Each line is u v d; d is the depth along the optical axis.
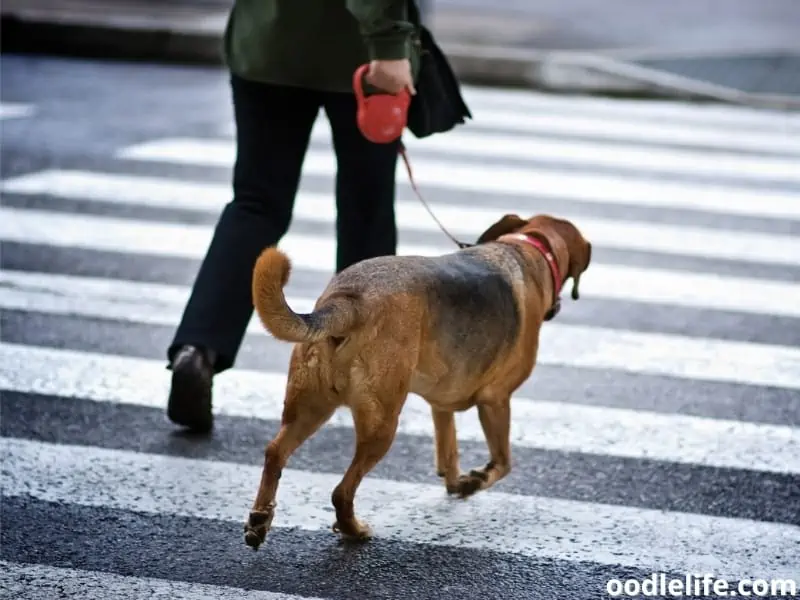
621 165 17.11
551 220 8.23
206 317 8.56
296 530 7.35
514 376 7.56
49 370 9.75
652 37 27.41
